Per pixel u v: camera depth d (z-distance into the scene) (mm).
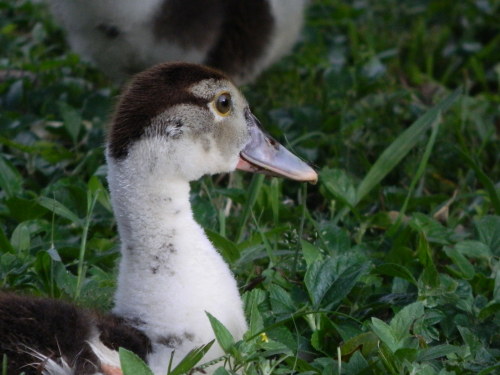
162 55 13133
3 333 7734
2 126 13633
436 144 13562
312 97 15453
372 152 13844
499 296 9641
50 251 9594
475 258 10711
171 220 8445
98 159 12859
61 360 7668
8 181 11625
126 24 12914
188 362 7883
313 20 18125
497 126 15086
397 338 8594
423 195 12727
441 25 18750
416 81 16453
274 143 9383
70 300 9273
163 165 8398
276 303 9398
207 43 13180
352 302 9969
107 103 14406
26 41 16922
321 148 13906
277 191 11484
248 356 8195
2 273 9711
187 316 8273
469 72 17172
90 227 11188
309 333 9414
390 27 18516
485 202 12023
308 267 9609
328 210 12469
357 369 8320
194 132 8617
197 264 8461
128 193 8445
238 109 9062
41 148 12875
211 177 12547
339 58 16859
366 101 14898
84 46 13695
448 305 9586
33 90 15086
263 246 10469
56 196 11570
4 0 18406
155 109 8398
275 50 14227
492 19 18406
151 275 8375
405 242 10961
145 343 8164
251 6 13406
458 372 8547
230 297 8609
